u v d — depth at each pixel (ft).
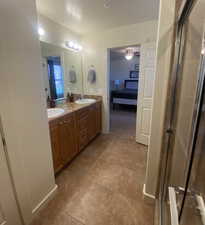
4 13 3.04
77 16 7.02
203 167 2.19
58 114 6.17
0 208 3.40
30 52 3.72
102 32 9.14
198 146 2.42
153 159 4.41
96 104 9.55
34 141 4.11
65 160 6.60
